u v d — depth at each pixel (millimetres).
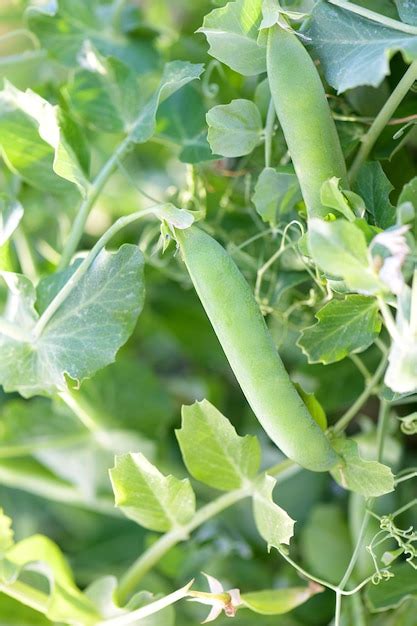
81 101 481
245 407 617
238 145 435
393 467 522
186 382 632
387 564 430
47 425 559
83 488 566
